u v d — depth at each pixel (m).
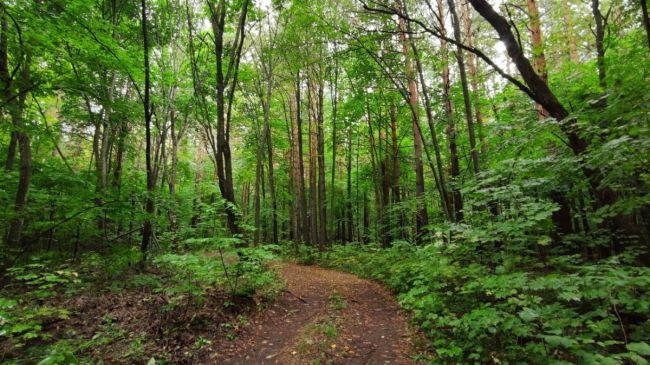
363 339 4.59
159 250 9.72
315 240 17.28
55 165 10.63
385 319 5.55
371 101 15.95
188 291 5.50
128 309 5.27
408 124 16.50
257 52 14.18
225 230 6.17
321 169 16.11
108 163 14.12
